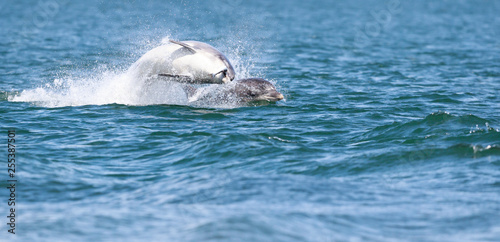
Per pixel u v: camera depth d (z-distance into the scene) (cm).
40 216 2684
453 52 11544
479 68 9150
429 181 3241
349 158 3700
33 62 9281
